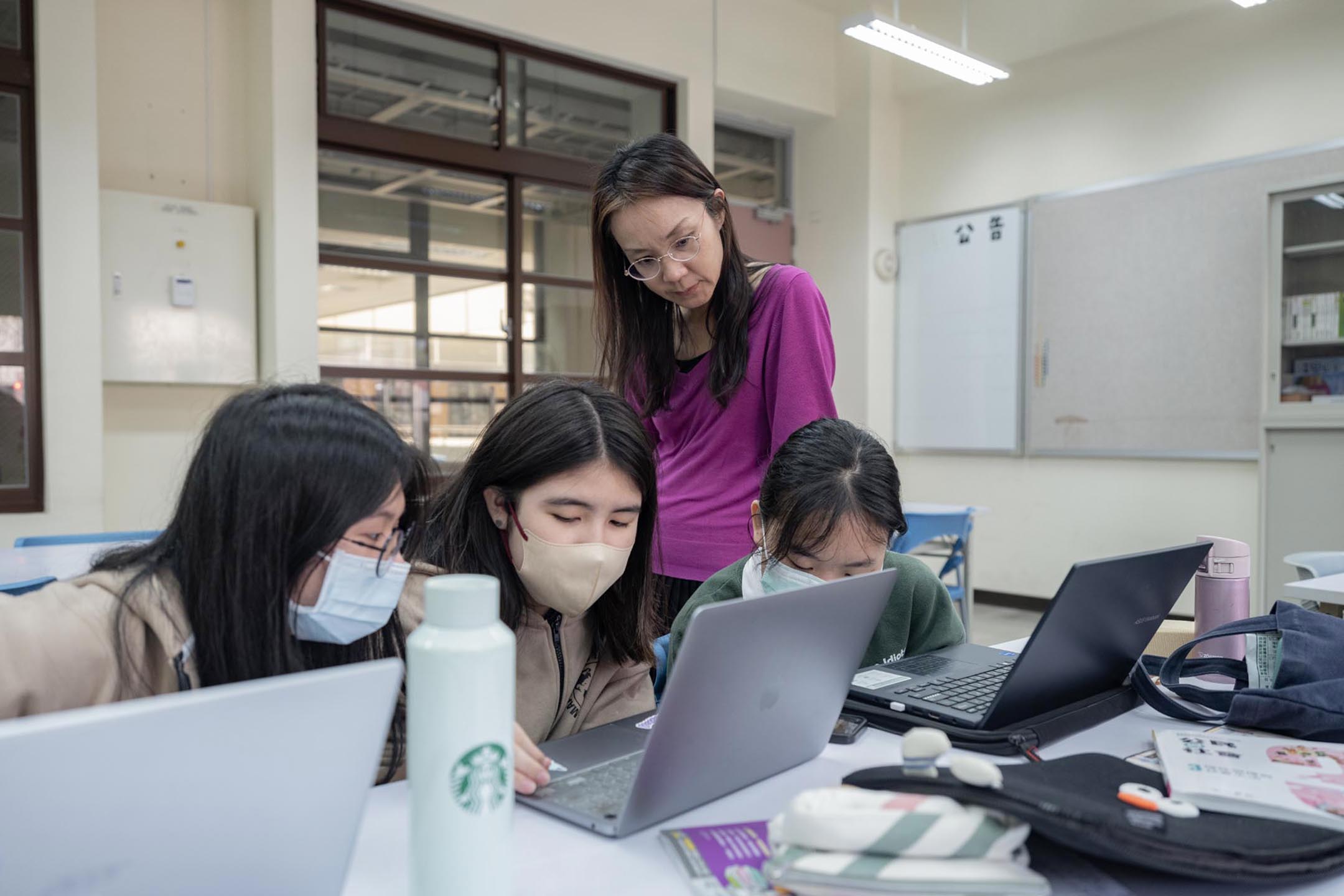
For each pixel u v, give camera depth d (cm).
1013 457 522
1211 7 442
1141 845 61
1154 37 463
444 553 108
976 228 534
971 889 57
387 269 408
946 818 60
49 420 330
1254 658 110
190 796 48
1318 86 414
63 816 44
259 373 382
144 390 368
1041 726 94
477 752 54
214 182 382
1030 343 512
